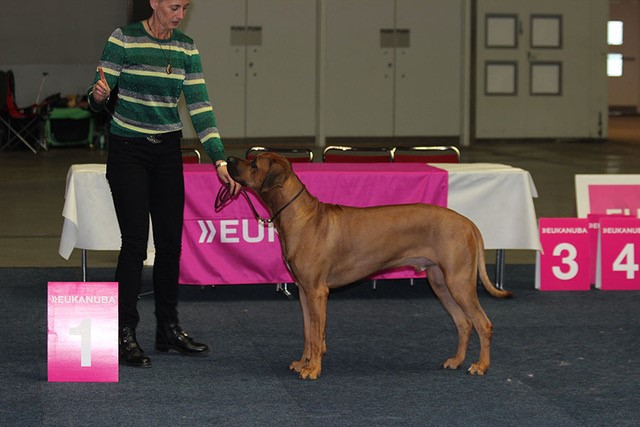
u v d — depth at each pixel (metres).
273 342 5.12
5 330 5.27
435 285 4.65
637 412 4.04
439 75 16.66
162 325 4.84
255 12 15.90
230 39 15.86
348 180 5.88
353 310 5.86
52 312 4.38
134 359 4.62
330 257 4.42
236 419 3.89
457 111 16.80
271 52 16.05
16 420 3.85
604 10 16.94
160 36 4.54
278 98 16.17
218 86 15.92
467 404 4.12
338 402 4.12
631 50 23.47
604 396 4.25
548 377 4.53
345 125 16.50
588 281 6.42
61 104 15.16
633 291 6.42
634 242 6.44
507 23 16.70
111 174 4.58
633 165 13.45
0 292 6.18
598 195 6.65
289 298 6.12
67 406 4.04
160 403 4.08
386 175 5.91
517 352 4.96
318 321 4.45
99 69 4.42
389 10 16.36
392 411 4.01
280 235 4.46
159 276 4.80
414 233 4.46
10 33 15.99
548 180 11.84
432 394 4.25
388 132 16.64
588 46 16.97
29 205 9.81
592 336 5.29
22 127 14.89
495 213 6.11
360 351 4.96
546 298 6.20
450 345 5.09
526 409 4.06
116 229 5.83
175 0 4.42
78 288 4.39
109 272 6.85
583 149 15.80
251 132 16.16
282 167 4.36
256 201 5.89
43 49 16.16
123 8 16.30
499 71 16.80
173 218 4.71
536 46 16.83
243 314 5.73
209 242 5.89
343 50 16.30
